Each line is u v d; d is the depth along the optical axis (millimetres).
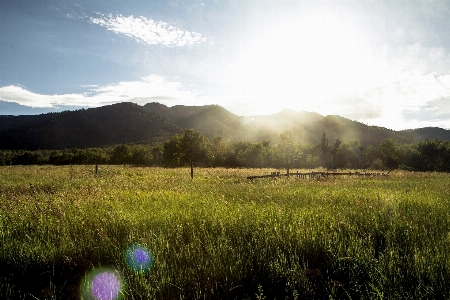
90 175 21453
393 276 3559
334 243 4672
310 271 4066
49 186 13531
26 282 3941
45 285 3830
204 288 3641
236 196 9977
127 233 5426
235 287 3490
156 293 3393
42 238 5141
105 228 5609
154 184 14625
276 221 5895
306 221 5980
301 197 9719
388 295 3184
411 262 3887
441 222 6109
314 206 8000
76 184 14438
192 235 5199
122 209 7273
